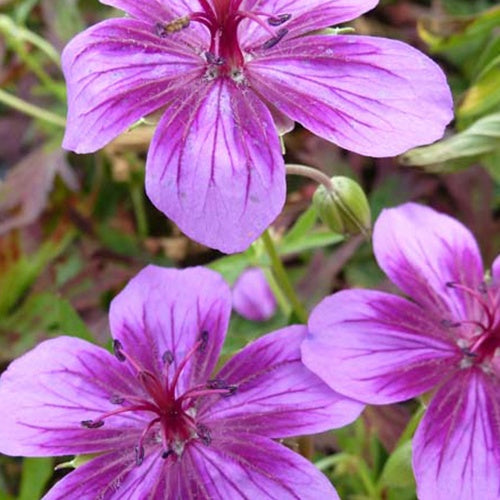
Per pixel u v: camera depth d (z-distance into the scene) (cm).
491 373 16
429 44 23
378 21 25
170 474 15
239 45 16
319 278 21
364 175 23
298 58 16
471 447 15
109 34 16
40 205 23
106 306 22
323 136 15
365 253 22
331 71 15
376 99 15
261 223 15
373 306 16
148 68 16
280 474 15
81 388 16
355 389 15
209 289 16
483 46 24
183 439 15
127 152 23
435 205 23
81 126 15
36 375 15
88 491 15
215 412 15
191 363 16
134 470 15
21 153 25
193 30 16
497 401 15
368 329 15
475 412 15
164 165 15
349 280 22
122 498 15
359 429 19
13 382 15
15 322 22
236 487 15
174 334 16
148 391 15
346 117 15
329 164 23
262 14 16
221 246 15
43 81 24
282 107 15
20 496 19
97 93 15
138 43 16
